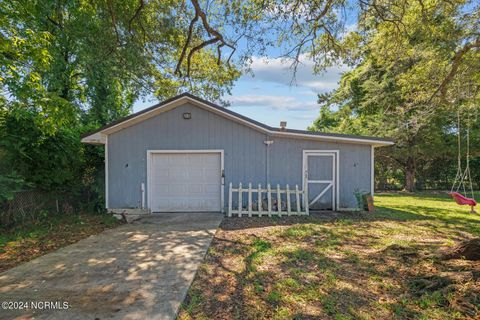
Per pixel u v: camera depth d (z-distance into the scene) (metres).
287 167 9.25
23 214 7.59
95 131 8.81
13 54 6.31
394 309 2.98
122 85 14.12
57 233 6.60
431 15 7.84
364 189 9.44
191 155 9.28
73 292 3.42
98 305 3.08
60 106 7.08
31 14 7.42
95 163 10.53
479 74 8.89
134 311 2.94
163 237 6.10
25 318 2.82
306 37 7.73
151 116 9.22
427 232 6.44
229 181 9.21
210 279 3.80
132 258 4.71
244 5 7.48
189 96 8.93
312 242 5.60
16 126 7.51
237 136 9.20
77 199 9.75
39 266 4.37
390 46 8.85
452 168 20.69
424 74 9.65
